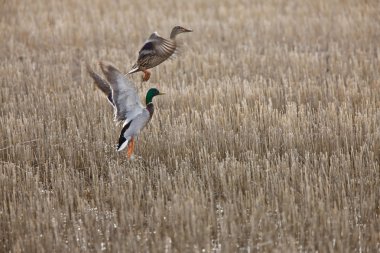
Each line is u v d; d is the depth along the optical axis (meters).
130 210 10.95
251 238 10.07
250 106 16.17
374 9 25.89
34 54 22.08
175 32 12.08
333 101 16.42
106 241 10.22
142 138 14.24
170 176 12.70
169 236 10.40
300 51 21.91
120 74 11.23
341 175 12.08
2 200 11.98
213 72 19.45
